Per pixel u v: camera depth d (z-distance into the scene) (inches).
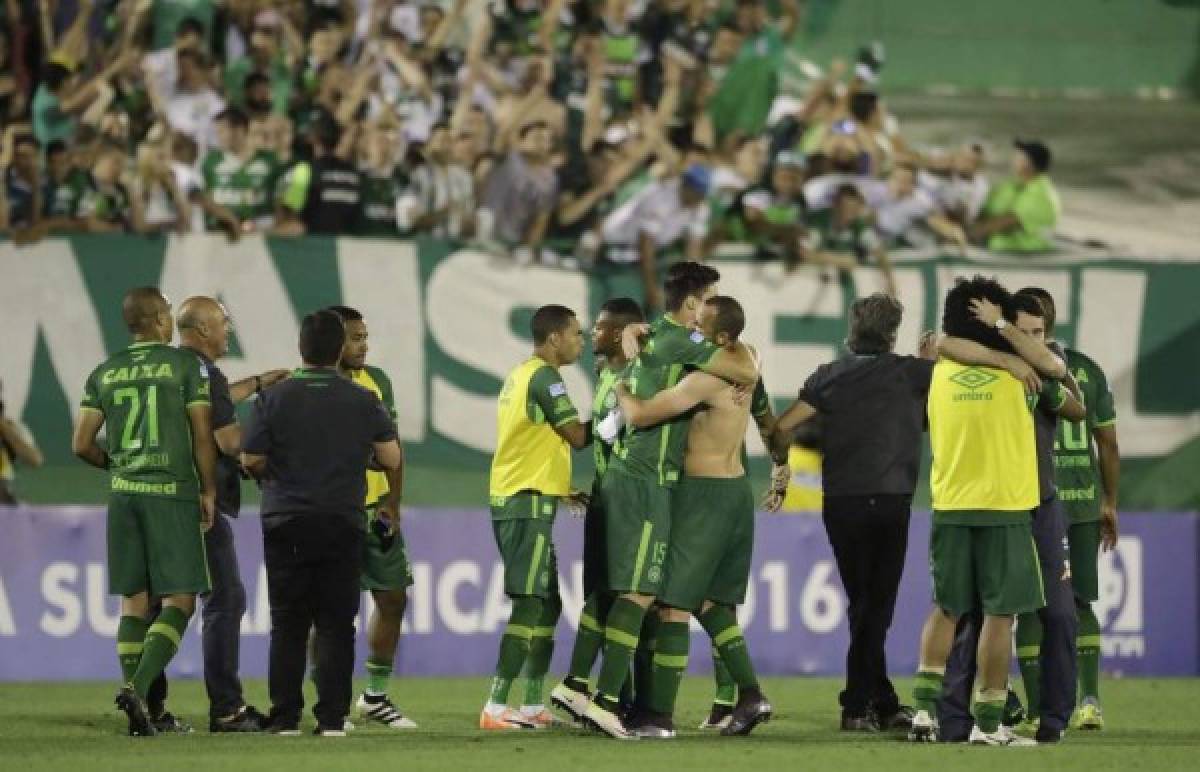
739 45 2271.2
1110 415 1277.1
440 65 2209.6
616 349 1207.6
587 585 1199.6
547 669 1277.1
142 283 2075.5
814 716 1379.2
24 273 2055.9
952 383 1098.7
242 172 2116.1
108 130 2121.1
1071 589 1159.0
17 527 1713.8
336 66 2178.9
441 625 1766.7
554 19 2242.9
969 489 1091.3
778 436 1237.7
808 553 1808.6
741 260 2192.4
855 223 2224.4
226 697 1214.9
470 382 2124.8
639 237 2181.3
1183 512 1863.9
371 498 1284.4
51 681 1701.5
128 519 1159.6
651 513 1152.8
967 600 1109.7
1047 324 1203.9
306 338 1136.2
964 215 2266.2
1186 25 2388.0
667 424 1157.1
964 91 2337.6
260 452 1121.4
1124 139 2341.3
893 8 2335.1
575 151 2212.1
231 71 2164.1
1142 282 2262.6
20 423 2037.4
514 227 2175.2
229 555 1217.4
